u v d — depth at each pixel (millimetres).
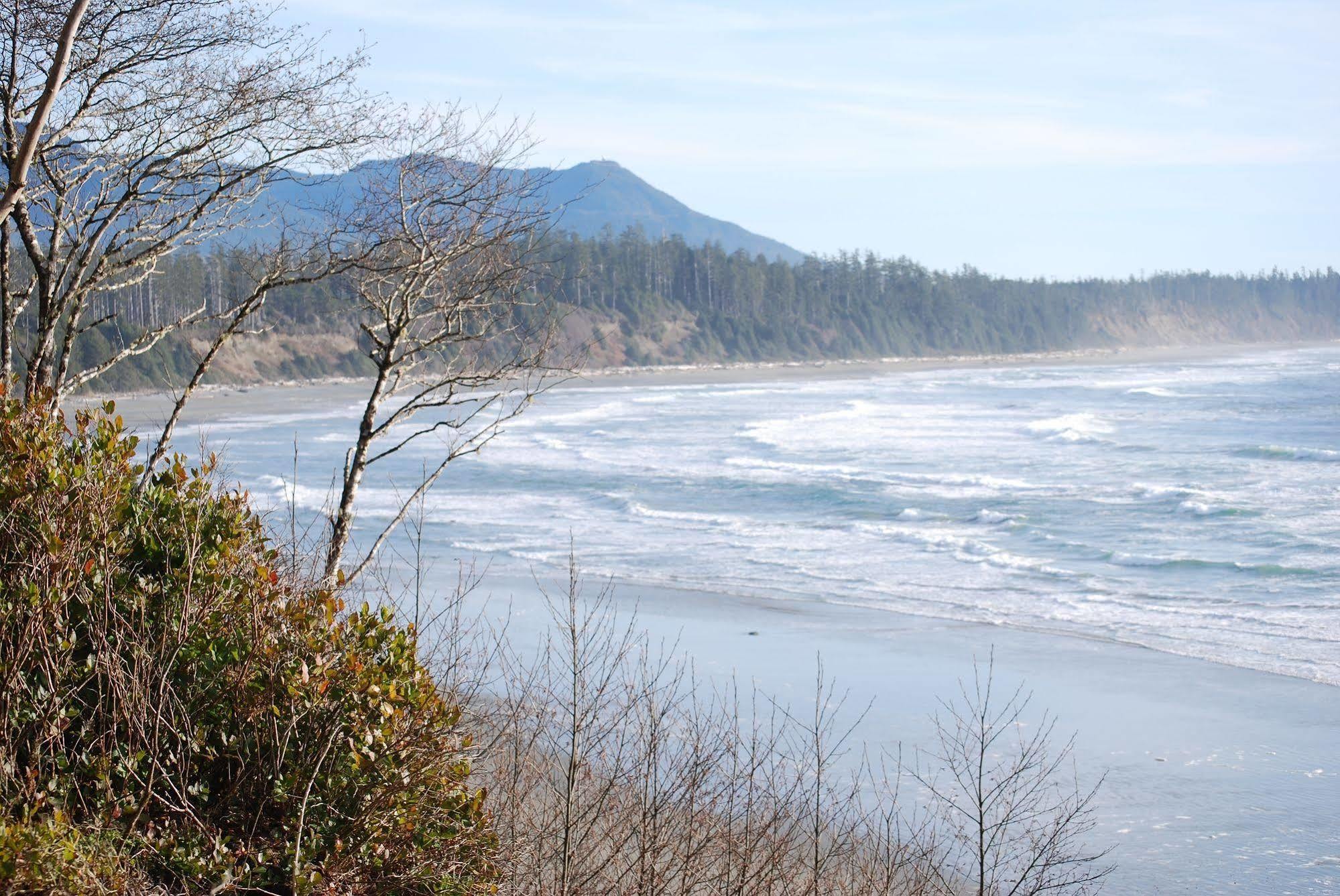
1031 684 12852
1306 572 18938
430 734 3996
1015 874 7660
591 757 5379
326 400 81000
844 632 15297
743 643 14484
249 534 4504
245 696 3842
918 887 6414
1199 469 33938
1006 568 20141
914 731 10914
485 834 4180
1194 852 8258
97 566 3756
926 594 17984
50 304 6812
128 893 3217
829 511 27359
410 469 36000
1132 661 13906
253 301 7238
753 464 36781
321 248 7355
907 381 104812
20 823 3072
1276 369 107750
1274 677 13102
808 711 11367
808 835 5738
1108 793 9469
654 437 48188
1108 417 54594
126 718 3523
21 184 4395
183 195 7379
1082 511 26438
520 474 34625
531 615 14953
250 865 3621
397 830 3875
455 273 7504
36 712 3420
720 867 5039
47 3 6680
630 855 4809
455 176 7262
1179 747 10656
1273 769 10000
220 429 53375
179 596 3992
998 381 96875
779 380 113562
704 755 5973
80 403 41406
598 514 26703
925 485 31375
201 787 3646
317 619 4121
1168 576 19188
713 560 20969
